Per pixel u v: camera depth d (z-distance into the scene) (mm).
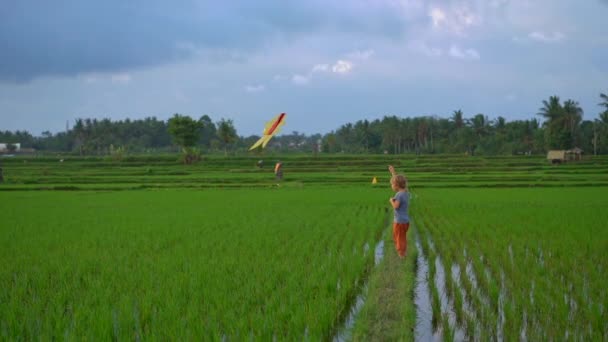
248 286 8617
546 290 8617
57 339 6430
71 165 81750
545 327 6891
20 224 17812
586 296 8211
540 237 13906
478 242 13508
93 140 127625
